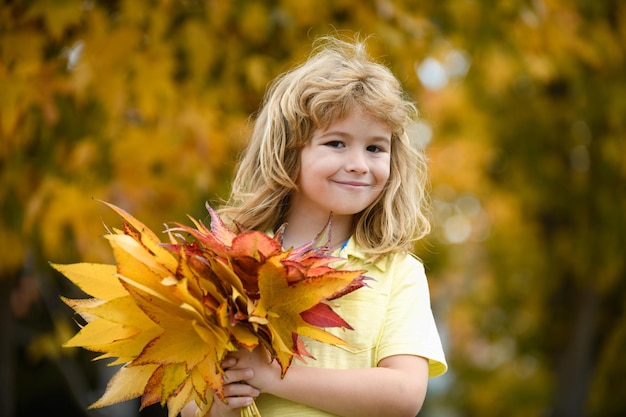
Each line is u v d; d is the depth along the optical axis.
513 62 5.79
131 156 4.72
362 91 2.70
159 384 2.46
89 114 4.78
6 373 5.57
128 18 4.66
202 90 5.00
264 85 5.00
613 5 6.71
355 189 2.72
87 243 4.56
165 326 2.39
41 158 4.72
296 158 2.85
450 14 5.61
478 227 11.87
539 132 8.84
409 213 2.92
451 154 8.98
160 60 4.71
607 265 8.20
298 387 2.52
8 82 4.38
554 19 5.91
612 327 9.14
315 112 2.70
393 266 2.82
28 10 4.46
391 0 5.27
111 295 2.48
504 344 11.08
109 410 8.31
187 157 4.81
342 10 5.28
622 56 6.78
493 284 10.77
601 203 8.16
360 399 2.54
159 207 4.91
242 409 2.54
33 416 9.31
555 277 9.52
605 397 9.15
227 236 2.50
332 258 2.46
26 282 6.51
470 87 7.98
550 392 10.22
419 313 2.76
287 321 2.37
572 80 6.94
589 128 7.78
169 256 2.44
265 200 2.90
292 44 5.21
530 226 9.65
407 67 5.42
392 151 2.91
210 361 2.35
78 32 4.68
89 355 8.69
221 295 2.37
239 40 5.16
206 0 4.98
